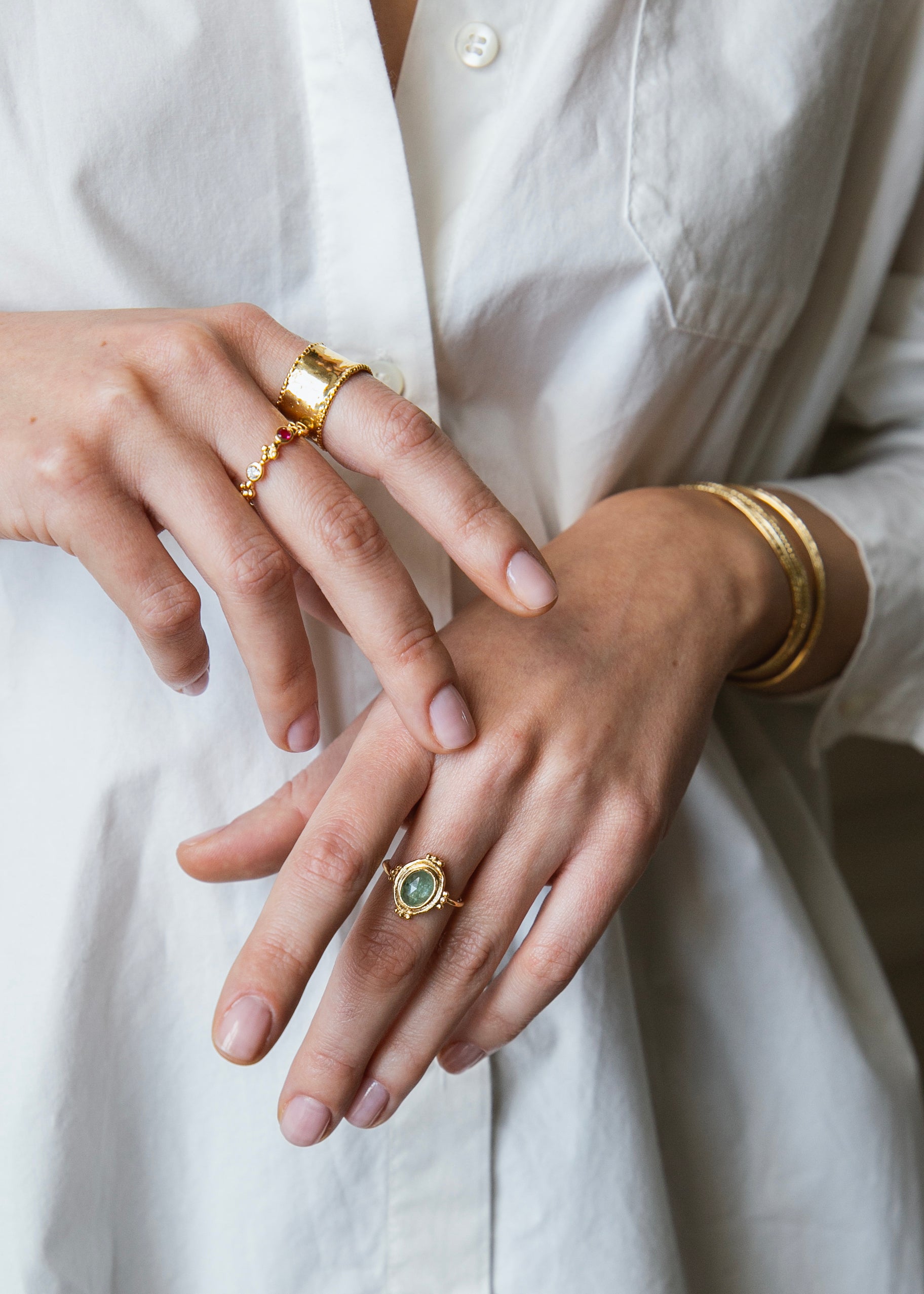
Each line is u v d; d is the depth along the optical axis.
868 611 0.47
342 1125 0.42
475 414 0.43
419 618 0.36
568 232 0.41
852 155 0.48
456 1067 0.39
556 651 0.39
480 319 0.41
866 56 0.44
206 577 0.35
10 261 0.40
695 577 0.41
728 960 0.48
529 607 0.36
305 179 0.40
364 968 0.36
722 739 0.51
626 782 0.38
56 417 0.36
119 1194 0.42
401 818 0.36
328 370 0.37
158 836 0.41
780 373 0.50
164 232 0.39
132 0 0.38
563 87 0.40
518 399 0.44
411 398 0.41
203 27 0.38
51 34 0.38
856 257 0.48
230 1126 0.43
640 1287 0.44
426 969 0.37
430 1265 0.43
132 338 0.36
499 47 0.40
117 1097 0.42
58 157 0.38
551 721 0.38
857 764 1.04
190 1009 0.42
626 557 0.41
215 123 0.39
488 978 0.37
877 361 0.53
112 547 0.35
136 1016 0.42
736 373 0.46
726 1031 0.49
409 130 0.41
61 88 0.38
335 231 0.40
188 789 0.41
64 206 0.39
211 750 0.41
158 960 0.42
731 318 0.44
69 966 0.40
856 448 0.55
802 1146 0.48
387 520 0.42
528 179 0.40
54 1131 0.40
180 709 0.41
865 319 0.50
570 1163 0.44
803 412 0.51
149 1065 0.42
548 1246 0.44
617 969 0.45
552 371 0.43
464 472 0.36
